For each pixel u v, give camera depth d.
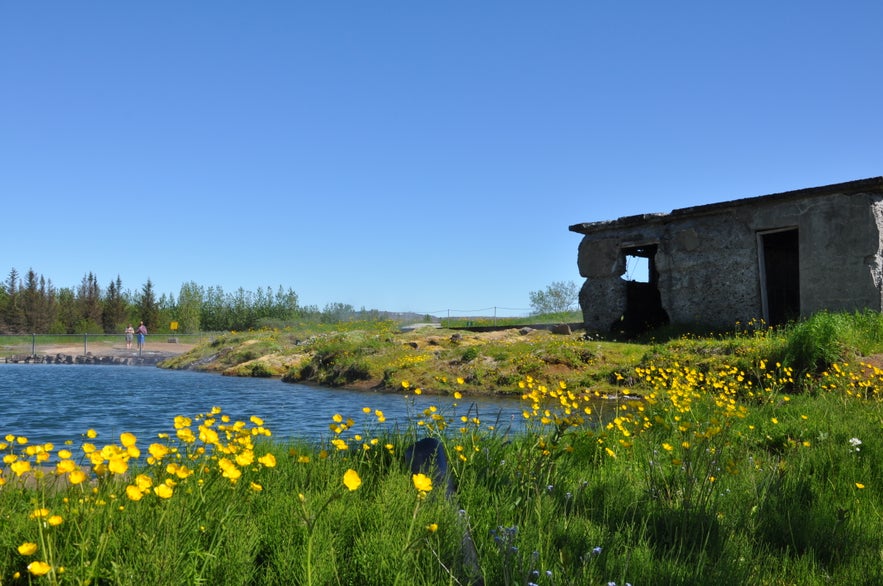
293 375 20.75
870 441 6.36
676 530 3.94
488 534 3.68
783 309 18.88
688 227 19.28
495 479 4.76
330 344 21.38
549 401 12.22
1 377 23.28
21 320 64.75
